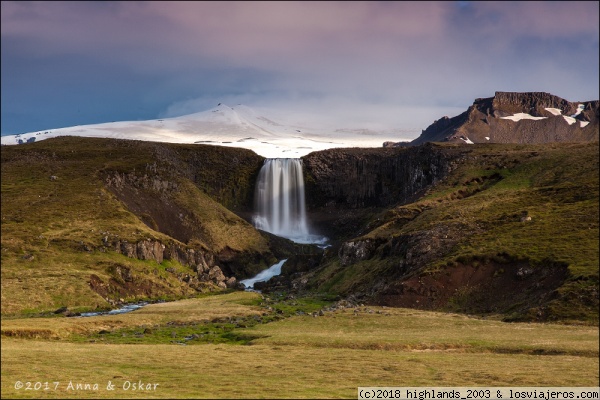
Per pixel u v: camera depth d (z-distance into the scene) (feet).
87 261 597.93
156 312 430.61
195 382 171.42
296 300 529.86
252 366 200.95
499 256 444.96
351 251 624.18
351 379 180.75
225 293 643.86
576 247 428.97
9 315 456.45
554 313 356.38
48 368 191.62
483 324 330.75
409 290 444.14
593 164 650.02
